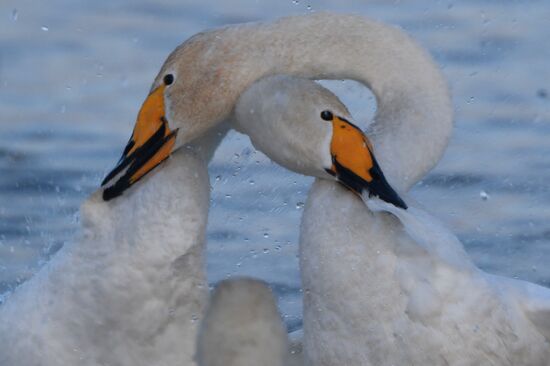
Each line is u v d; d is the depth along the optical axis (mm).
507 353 10039
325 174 10195
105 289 10305
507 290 10219
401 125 11219
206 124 10617
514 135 17703
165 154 10445
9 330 10422
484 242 14383
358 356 9992
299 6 24359
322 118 10164
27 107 19625
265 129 10367
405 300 9867
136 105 19828
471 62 20734
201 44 10742
